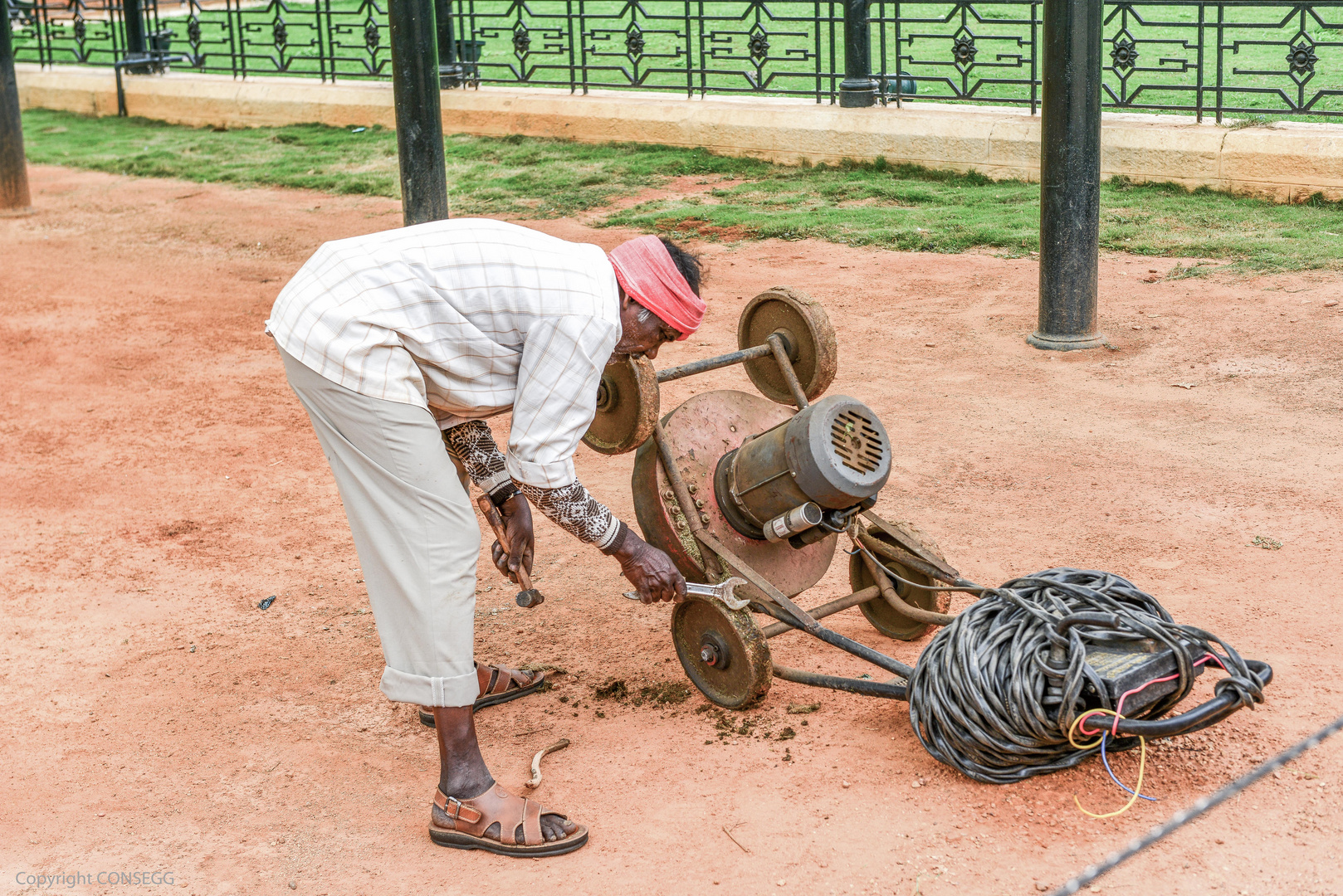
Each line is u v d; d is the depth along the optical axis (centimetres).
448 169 1370
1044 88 699
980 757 316
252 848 323
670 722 373
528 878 304
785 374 417
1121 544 470
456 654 307
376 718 387
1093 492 522
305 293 300
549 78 1806
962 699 310
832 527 362
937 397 658
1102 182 1123
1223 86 1092
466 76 1595
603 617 445
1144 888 281
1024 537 482
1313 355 673
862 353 738
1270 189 1032
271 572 498
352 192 1324
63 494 588
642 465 391
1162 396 637
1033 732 299
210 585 488
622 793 337
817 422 352
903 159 1230
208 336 856
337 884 307
